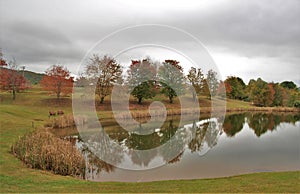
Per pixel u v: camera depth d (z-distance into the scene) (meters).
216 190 7.58
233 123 28.50
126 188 7.93
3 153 11.47
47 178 8.75
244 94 54.22
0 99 35.59
